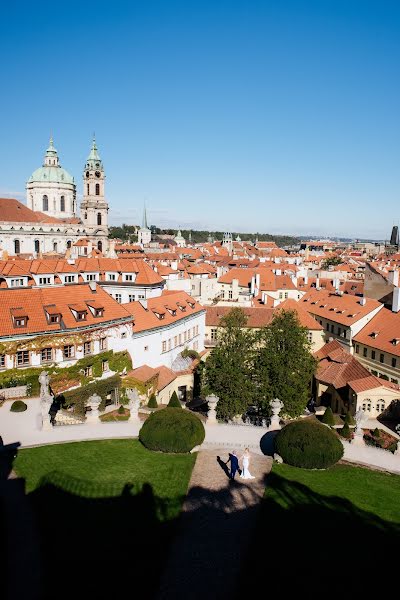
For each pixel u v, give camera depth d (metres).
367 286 98.19
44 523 27.66
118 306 61.12
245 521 28.72
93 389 55.16
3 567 23.69
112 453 38.00
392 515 30.39
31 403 49.06
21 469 34.69
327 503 31.42
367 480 35.41
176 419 39.03
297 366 50.75
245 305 98.75
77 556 24.73
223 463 37.16
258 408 56.03
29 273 85.88
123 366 59.78
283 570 24.31
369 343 74.38
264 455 39.03
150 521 28.27
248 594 22.48
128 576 23.38
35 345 51.31
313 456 36.06
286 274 137.75
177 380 68.19
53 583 22.64
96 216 192.50
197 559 24.92
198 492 32.22
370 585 23.45
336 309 88.00
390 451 41.12
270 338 52.66
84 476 33.72
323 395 69.25
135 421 45.50
